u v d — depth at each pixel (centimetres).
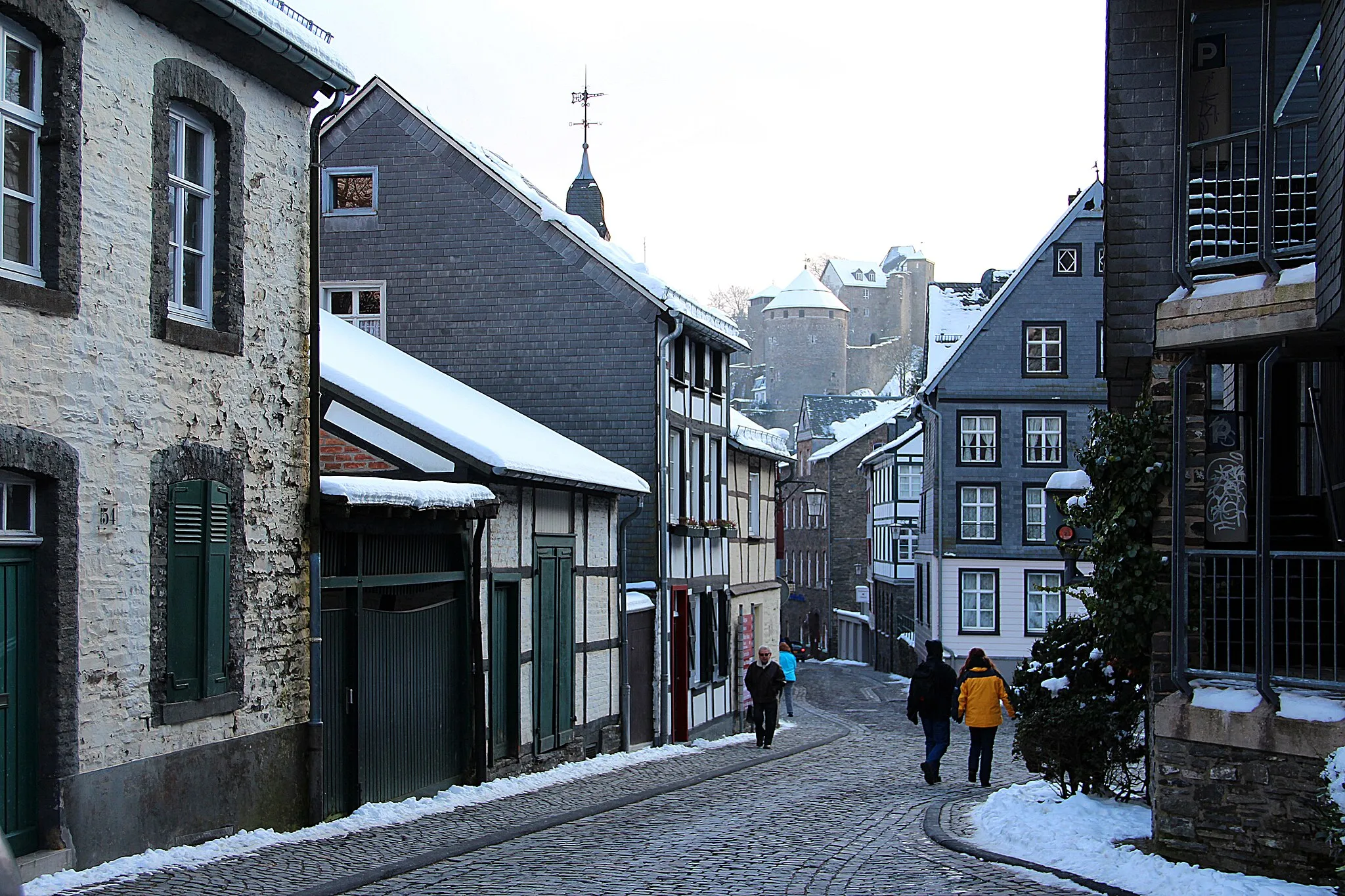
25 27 903
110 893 846
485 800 1436
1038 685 1316
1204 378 1084
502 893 894
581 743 1948
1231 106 1200
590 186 3064
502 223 2438
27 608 896
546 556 1812
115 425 967
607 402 2406
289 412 1202
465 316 2439
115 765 958
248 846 1053
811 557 7475
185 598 1047
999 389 4178
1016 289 4194
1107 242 1155
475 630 1546
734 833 1184
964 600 4172
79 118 933
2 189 887
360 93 2478
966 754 2242
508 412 2195
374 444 1603
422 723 1443
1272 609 1040
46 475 897
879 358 13662
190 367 1060
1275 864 941
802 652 6725
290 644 1194
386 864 982
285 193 1205
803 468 7850
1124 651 1147
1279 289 990
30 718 895
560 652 1867
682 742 2606
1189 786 990
